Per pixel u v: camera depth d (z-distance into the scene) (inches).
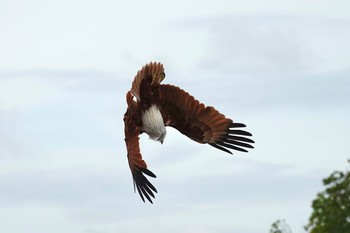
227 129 1034.7
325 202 1534.2
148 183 956.0
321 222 1523.1
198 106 1013.8
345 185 1529.3
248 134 1031.6
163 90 1000.2
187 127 1021.8
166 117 1007.6
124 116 996.6
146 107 991.0
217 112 1025.5
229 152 1037.2
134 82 989.8
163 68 986.7
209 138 1034.1
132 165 971.9
